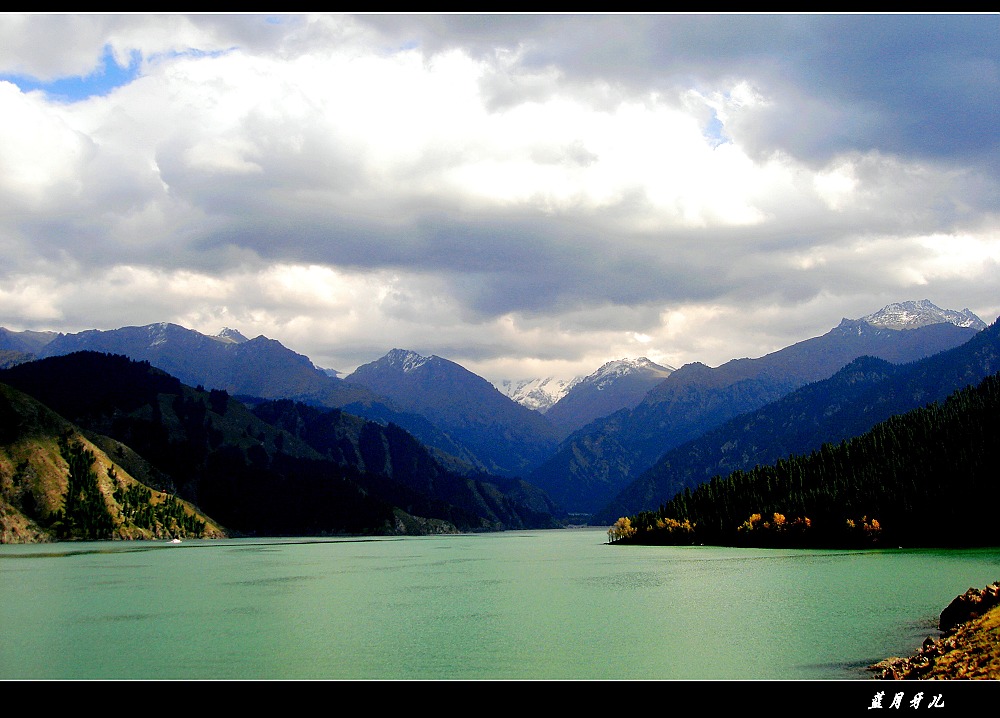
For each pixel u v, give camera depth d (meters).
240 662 109.00
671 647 113.38
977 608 103.88
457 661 108.31
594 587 189.50
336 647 118.25
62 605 162.12
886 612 132.38
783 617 133.12
